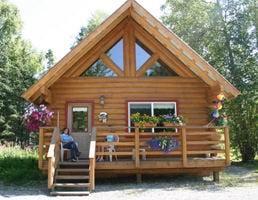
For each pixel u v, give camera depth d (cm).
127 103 1728
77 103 1725
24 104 3831
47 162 1471
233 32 2600
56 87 1731
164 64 1780
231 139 2477
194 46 2812
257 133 2444
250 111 2453
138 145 1514
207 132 1570
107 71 1759
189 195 1249
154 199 1190
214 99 1673
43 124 1579
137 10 1638
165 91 1750
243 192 1298
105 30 1659
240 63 2527
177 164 1524
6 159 2005
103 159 1612
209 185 1466
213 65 2662
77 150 1571
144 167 1504
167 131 1686
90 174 1359
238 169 2094
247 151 2478
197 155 1719
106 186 1463
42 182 1574
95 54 1758
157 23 1630
